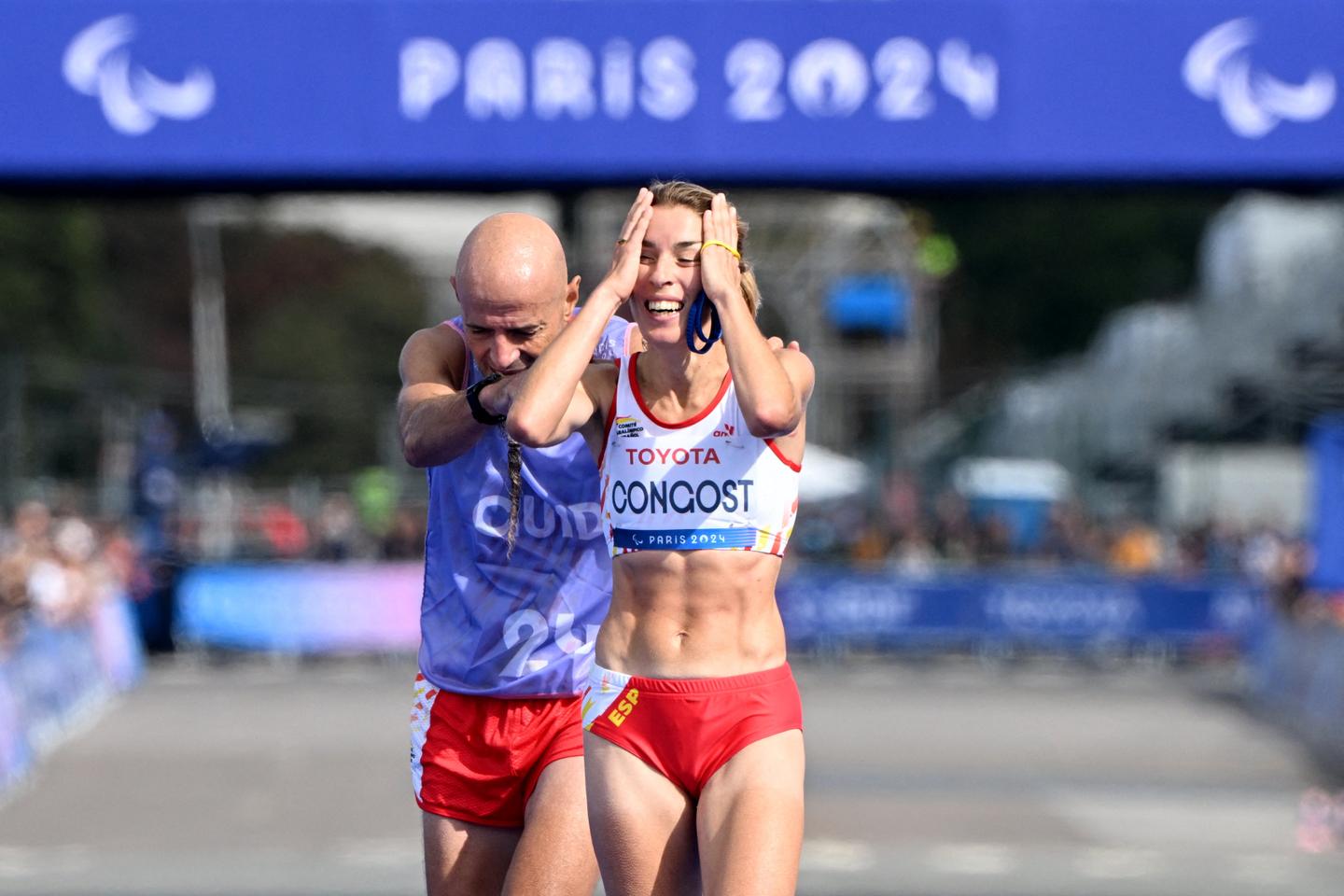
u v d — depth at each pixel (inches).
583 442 644.7
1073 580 3159.5
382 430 5231.3
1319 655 2390.5
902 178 1696.6
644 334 596.4
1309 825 1636.3
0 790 1759.4
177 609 3129.9
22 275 5890.8
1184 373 3956.7
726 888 569.6
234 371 6904.5
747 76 1676.9
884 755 2030.0
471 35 1674.5
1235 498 4040.4
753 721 597.3
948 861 1457.9
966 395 5433.1
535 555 657.6
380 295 7426.2
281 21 1668.3
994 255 6466.5
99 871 1385.3
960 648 3184.1
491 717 666.8
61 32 1658.5
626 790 605.3
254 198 1819.6
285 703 2519.7
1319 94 1689.2
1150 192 1781.5
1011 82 1681.8
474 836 672.4
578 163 1676.9
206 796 1745.8
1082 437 4466.0
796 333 4323.3
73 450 4463.6
